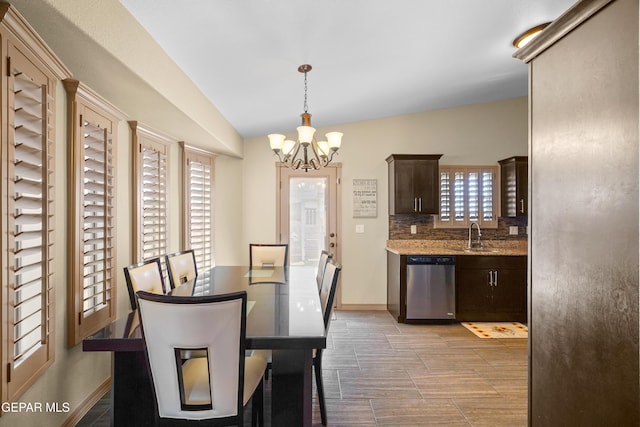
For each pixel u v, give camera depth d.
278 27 2.31
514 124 4.91
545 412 1.39
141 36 2.14
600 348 1.12
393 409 2.38
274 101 3.71
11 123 1.50
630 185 1.01
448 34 2.75
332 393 2.60
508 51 3.19
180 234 4.04
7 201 1.49
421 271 4.25
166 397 1.50
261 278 3.13
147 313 1.46
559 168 1.31
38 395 1.89
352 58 2.92
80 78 2.15
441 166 4.92
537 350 1.44
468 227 4.90
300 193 5.05
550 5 2.45
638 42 0.98
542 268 1.41
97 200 2.47
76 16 1.56
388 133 4.98
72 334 2.17
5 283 1.48
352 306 4.97
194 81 3.04
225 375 1.49
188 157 4.12
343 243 5.00
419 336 3.83
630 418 1.01
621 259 1.04
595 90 1.14
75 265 2.20
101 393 2.57
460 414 2.33
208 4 1.99
